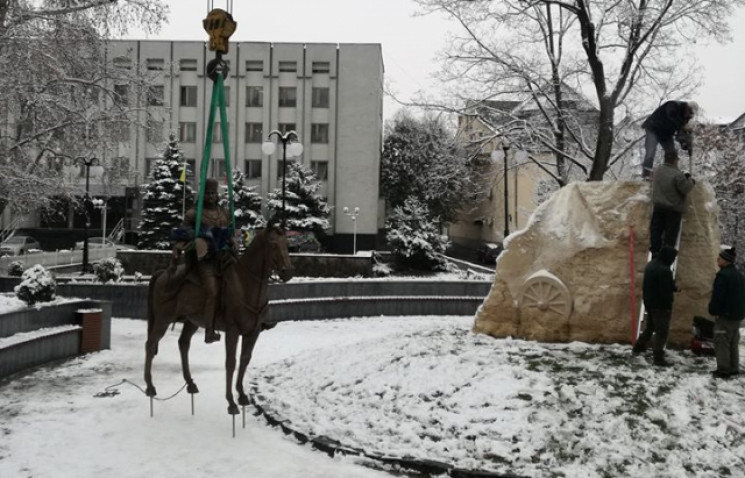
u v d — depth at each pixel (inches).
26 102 788.0
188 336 367.6
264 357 554.6
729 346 338.6
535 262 447.8
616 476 266.1
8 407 374.6
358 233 2058.3
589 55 776.9
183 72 2060.8
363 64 2055.9
